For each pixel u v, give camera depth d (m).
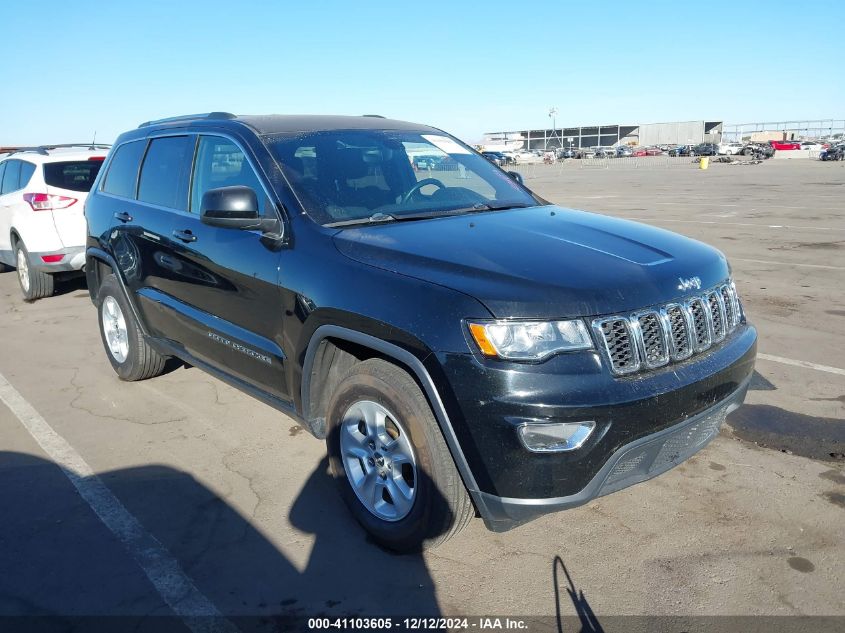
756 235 12.59
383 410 3.02
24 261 8.33
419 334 2.70
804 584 2.87
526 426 2.53
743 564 3.01
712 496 3.55
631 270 2.88
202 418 4.75
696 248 3.36
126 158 5.21
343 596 2.88
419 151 4.27
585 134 105.31
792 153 65.75
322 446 4.27
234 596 2.89
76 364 6.02
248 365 3.78
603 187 27.86
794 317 6.86
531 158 75.31
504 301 2.60
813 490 3.59
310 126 4.13
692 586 2.88
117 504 3.64
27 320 7.63
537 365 2.55
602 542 3.20
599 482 2.63
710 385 2.89
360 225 3.43
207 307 4.04
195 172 4.27
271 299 3.44
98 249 5.27
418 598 2.85
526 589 2.89
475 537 3.27
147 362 5.22
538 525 3.36
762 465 3.86
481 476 2.64
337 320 3.03
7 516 3.54
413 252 2.97
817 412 4.52
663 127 97.50
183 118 4.81
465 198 4.04
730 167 46.22
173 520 3.47
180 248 4.18
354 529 3.36
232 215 3.40
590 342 2.62
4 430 4.62
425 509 2.86
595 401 2.54
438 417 2.70
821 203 18.44
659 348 2.80
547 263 2.87
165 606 2.84
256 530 3.37
